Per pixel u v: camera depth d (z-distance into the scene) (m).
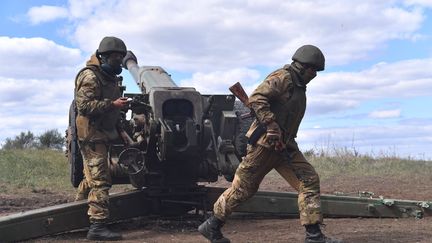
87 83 5.98
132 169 6.41
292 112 5.12
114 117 6.20
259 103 4.95
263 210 7.14
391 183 10.35
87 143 6.04
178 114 6.54
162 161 6.62
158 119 6.39
